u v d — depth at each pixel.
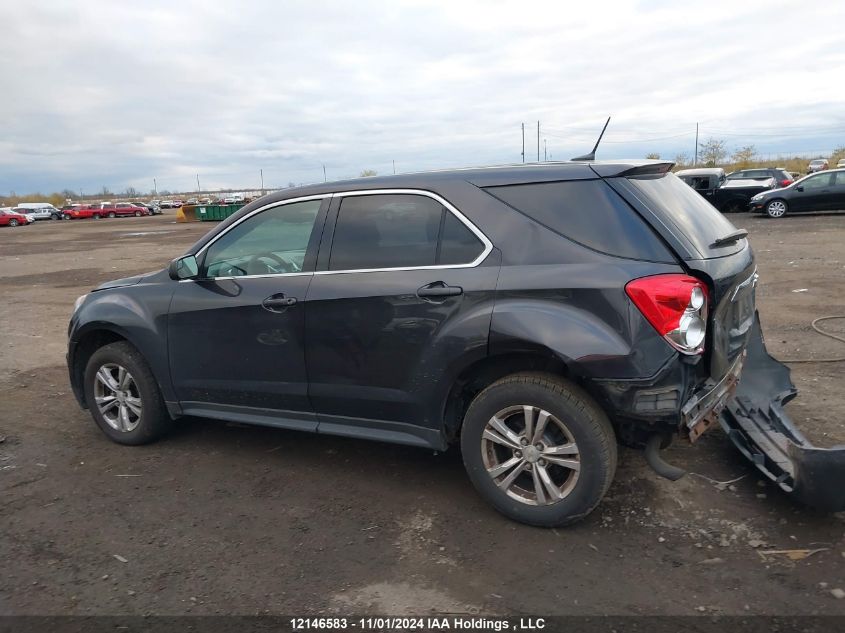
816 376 5.48
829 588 2.79
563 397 3.19
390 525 3.50
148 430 4.62
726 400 3.54
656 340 3.00
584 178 3.31
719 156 74.69
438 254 3.51
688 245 3.13
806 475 3.06
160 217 61.50
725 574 2.93
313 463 4.32
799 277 10.33
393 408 3.69
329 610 2.82
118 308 4.55
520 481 3.53
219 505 3.79
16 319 10.00
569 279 3.14
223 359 4.20
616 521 3.41
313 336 3.82
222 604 2.88
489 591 2.90
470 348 3.32
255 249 4.16
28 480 4.20
